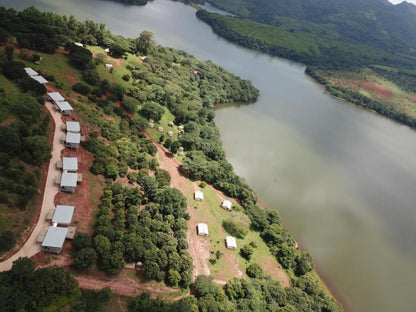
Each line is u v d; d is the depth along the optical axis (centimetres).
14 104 10038
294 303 9638
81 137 11181
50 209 8525
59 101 12075
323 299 10212
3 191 7750
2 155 8306
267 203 14262
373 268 12838
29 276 6519
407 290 12312
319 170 18250
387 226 15575
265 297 9562
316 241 13188
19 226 7675
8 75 11494
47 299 6550
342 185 17600
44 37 15200
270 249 11650
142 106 16000
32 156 9175
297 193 15612
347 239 13850
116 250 8175
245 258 10719
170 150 14250
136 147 12538
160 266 8688
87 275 7719
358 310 10988
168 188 10812
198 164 13338
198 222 11106
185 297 8431
